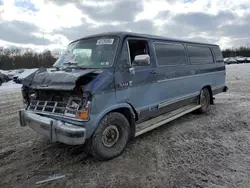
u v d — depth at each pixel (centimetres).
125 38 380
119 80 349
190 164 332
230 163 331
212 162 337
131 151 382
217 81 695
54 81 324
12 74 2209
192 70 558
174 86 495
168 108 489
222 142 415
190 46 570
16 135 477
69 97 320
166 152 376
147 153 373
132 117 384
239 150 377
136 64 377
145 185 280
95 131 325
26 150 396
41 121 323
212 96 666
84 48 409
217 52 709
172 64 486
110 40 383
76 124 305
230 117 585
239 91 1015
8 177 308
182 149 387
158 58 446
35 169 328
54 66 427
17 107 796
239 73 2000
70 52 431
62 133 301
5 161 356
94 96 307
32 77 376
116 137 361
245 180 285
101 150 336
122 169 322
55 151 388
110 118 340
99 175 307
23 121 368
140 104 401
